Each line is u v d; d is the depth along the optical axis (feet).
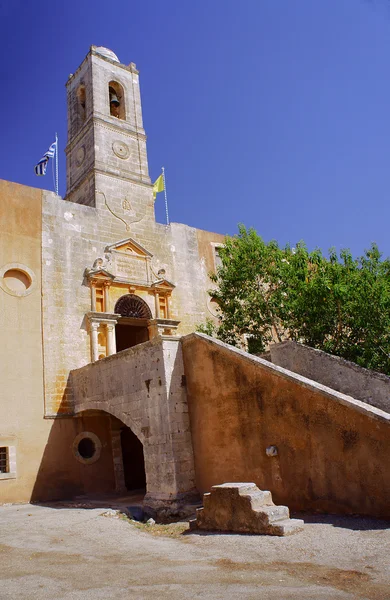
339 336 70.79
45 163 85.92
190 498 49.60
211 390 50.47
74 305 76.84
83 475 70.28
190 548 32.48
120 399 59.98
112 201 87.81
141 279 86.89
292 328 75.46
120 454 74.23
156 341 54.75
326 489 38.06
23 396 68.13
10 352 68.69
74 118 100.17
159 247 91.91
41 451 67.62
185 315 91.66
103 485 71.77
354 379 53.16
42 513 54.19
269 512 33.76
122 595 22.47
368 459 35.50
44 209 77.97
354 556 26.50
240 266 78.89
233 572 25.52
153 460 52.75
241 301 83.87
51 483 67.10
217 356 50.26
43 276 74.84
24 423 67.26
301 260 75.41
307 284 71.67
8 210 73.97
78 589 23.95
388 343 68.03
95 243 82.84
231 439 47.39
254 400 45.52
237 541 32.60
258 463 44.32
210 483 49.21
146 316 86.53
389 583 21.99
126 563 29.50
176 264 93.45
